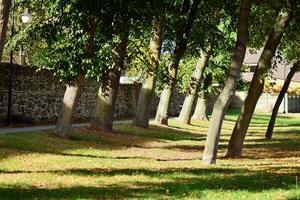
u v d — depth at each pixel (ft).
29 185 39.60
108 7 61.77
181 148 83.35
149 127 110.22
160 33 96.58
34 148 64.39
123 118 149.28
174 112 189.06
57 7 66.03
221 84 157.69
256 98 72.18
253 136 120.78
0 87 94.73
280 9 72.18
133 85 159.84
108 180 43.93
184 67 146.30
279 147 89.76
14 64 98.84
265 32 92.94
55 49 72.95
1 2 39.99
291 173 53.06
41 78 108.78
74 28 68.90
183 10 83.46
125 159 62.90
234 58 60.29
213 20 87.40
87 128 90.38
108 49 71.77
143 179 45.24
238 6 83.71
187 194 37.76
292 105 265.95
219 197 36.91
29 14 83.20
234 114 223.30
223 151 80.69
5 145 63.57
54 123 108.78
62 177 44.47
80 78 76.64
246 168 57.21
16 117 98.48
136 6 62.08
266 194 38.88
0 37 40.09
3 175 44.37
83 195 35.73
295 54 111.34
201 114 165.07
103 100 90.89
